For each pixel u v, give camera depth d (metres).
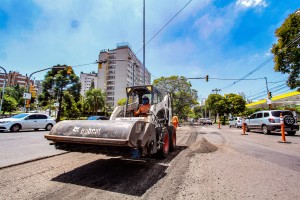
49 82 53.34
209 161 5.39
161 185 3.53
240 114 43.81
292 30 13.28
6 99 40.47
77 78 56.28
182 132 16.45
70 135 3.81
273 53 14.91
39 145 8.20
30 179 3.82
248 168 4.64
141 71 93.06
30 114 15.35
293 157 5.84
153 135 4.38
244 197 2.99
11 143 8.74
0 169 4.52
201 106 95.50
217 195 3.07
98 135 3.58
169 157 5.94
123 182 3.68
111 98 79.50
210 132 16.19
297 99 27.83
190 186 3.48
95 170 4.49
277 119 12.63
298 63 13.26
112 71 80.81
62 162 5.23
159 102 6.84
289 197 2.98
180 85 34.56
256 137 11.62
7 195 3.03
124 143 3.31
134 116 6.26
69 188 3.36
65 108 46.06
